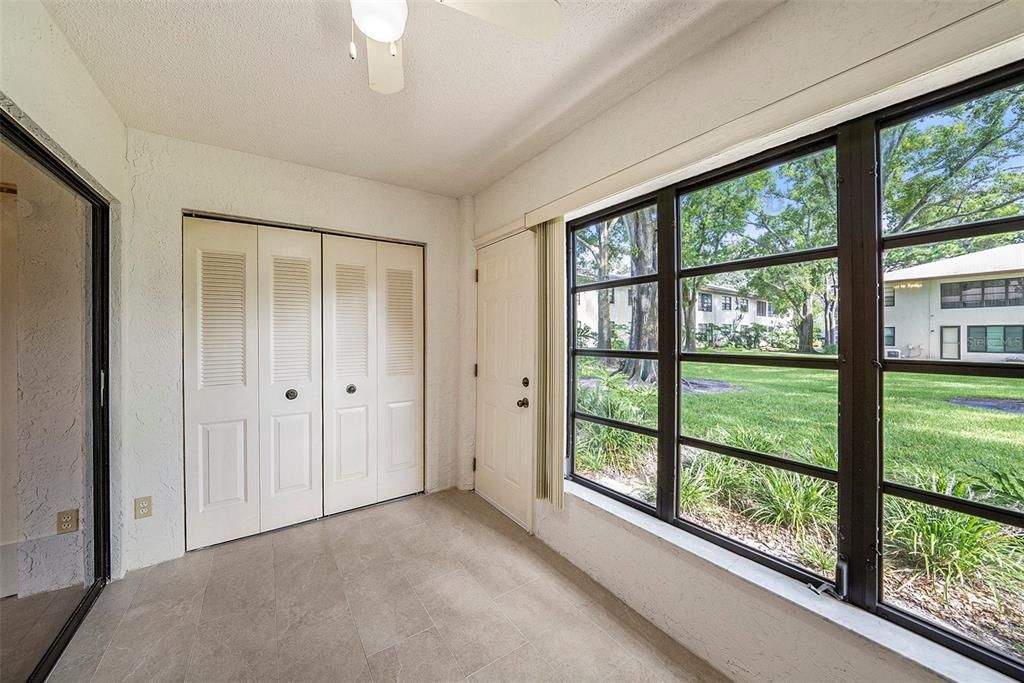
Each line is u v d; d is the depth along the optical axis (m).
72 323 1.65
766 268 1.44
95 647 1.46
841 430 1.22
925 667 0.97
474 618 1.64
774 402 1.42
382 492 2.75
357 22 0.95
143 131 1.95
